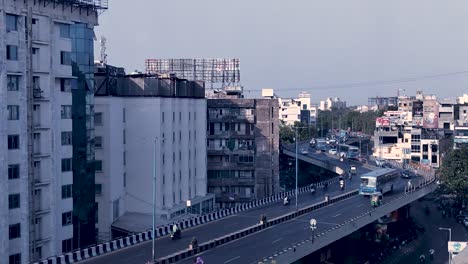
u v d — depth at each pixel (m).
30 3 94.38
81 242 108.38
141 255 96.94
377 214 136.38
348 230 119.75
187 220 121.81
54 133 99.81
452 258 90.88
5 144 88.94
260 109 169.38
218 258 95.75
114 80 130.62
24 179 92.81
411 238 150.88
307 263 117.12
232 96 189.38
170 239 109.69
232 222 126.94
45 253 98.00
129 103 132.25
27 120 94.00
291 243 105.81
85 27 108.19
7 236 89.31
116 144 127.06
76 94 106.94
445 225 165.25
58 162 101.19
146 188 131.62
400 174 197.38
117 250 100.56
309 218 132.25
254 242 108.06
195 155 152.12
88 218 109.94
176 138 140.25
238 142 169.62
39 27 97.12
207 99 169.75
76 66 107.00
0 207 88.12
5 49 88.88
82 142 108.19
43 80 98.19
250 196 169.50
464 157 178.12
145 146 131.75
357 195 166.88
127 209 132.38
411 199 159.50
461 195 174.62
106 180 124.00
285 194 165.00
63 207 102.62
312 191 169.75
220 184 169.50
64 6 102.25
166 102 135.00
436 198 198.12
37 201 97.44
